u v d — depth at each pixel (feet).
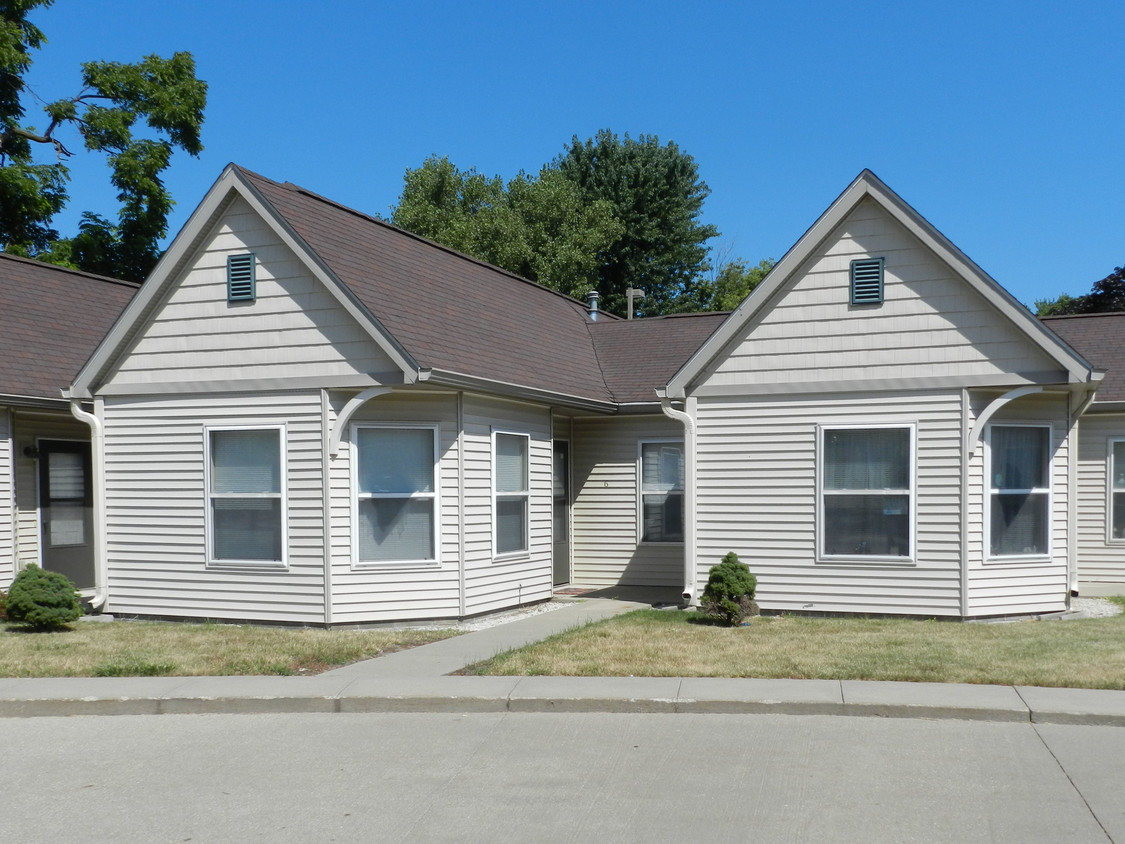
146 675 32.04
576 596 51.85
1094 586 52.95
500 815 19.86
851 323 43.50
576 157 154.20
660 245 151.12
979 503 42.01
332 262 41.47
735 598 41.29
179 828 19.33
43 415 50.52
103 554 44.73
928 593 42.27
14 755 24.43
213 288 43.16
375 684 30.04
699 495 45.70
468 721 27.17
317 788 21.61
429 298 46.78
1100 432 53.21
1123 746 24.23
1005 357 41.37
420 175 148.66
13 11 100.42
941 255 41.70
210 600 42.98
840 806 20.20
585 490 55.77
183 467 43.50
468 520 42.60
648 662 32.94
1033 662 32.40
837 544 43.68
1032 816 19.58
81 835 19.02
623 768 22.80
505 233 134.51
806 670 31.48
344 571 41.06
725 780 21.86
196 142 110.93
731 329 44.68
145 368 44.16
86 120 103.50
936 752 23.80
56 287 60.34
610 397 54.44
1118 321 60.23
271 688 29.58
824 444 43.88
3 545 47.52
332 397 41.32
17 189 97.40
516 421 46.29
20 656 34.71
